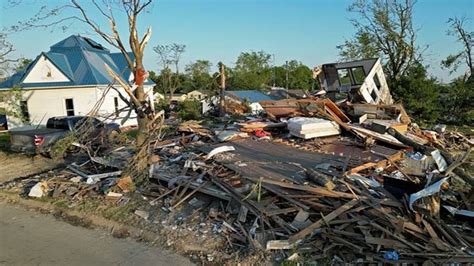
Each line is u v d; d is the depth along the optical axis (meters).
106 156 11.30
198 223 7.10
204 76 61.16
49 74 20.73
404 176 8.18
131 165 9.62
